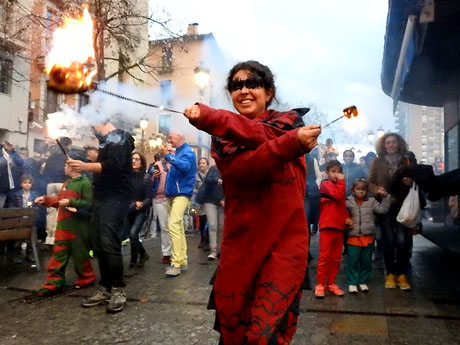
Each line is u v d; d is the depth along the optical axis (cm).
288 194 195
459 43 716
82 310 427
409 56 805
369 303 451
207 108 181
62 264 487
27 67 1695
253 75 217
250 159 183
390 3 676
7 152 813
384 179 514
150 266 649
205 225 833
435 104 1162
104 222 427
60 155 787
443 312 418
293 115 202
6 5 1502
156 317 405
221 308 200
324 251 485
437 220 1074
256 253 194
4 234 555
